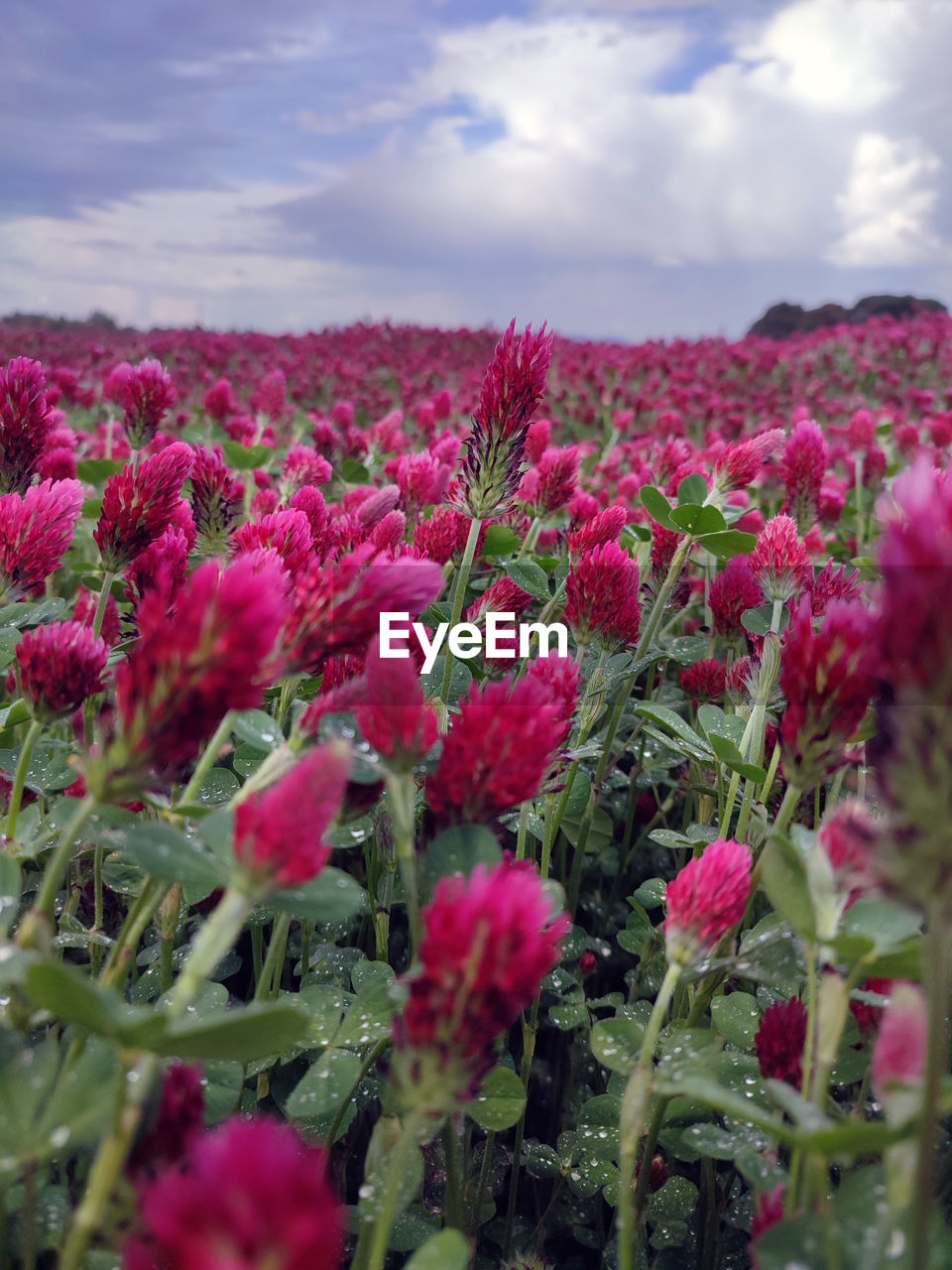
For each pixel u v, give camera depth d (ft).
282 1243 0.35
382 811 1.11
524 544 2.28
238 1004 1.29
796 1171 0.64
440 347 12.09
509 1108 0.81
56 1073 0.62
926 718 0.44
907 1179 0.53
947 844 0.44
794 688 0.77
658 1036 1.06
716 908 0.74
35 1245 0.61
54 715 0.84
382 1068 0.98
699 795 1.61
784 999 1.06
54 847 1.11
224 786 1.10
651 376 9.55
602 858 1.77
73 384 4.11
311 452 2.39
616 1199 1.05
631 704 1.94
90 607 1.58
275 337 12.77
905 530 0.45
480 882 0.55
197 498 1.66
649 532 2.04
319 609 0.70
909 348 9.96
